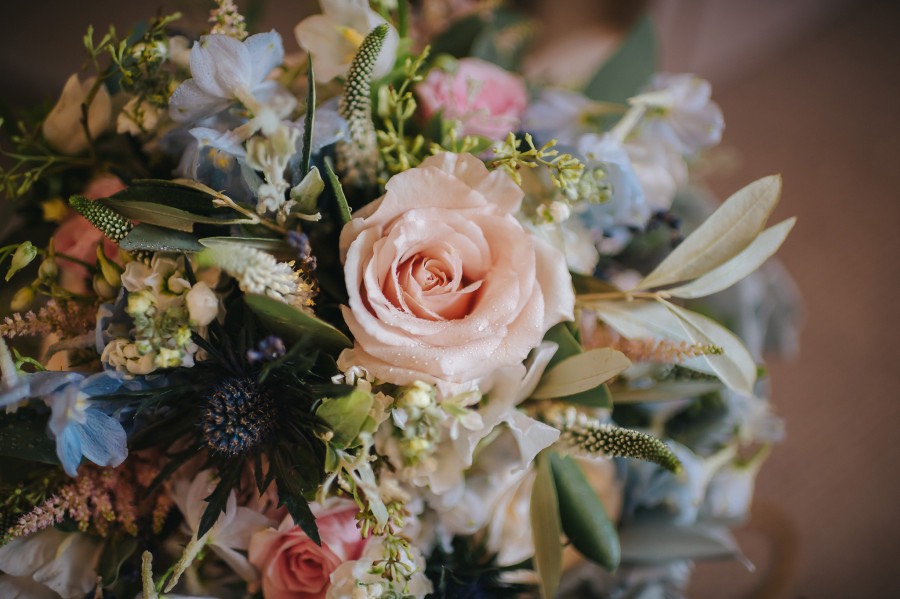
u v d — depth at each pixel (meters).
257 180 0.29
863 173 0.85
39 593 0.33
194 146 0.31
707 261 0.32
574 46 0.60
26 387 0.27
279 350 0.27
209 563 0.34
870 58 0.91
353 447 0.29
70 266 0.33
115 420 0.29
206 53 0.29
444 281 0.29
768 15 0.86
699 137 0.37
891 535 0.68
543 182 0.33
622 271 0.43
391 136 0.32
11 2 0.57
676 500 0.40
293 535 0.32
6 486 0.32
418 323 0.28
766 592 0.46
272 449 0.29
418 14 0.50
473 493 0.32
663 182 0.38
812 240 0.82
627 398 0.34
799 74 0.91
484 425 0.29
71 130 0.34
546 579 0.32
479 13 0.45
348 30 0.32
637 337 0.32
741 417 0.41
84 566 0.32
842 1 0.93
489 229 0.29
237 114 0.30
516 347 0.28
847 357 0.76
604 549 0.32
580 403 0.32
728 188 0.84
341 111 0.30
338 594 0.30
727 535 0.46
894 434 0.72
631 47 0.44
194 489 0.31
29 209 0.36
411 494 0.31
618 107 0.38
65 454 0.27
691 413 0.40
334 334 0.28
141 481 0.32
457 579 0.33
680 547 0.39
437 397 0.28
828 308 0.78
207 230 0.30
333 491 0.31
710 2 0.78
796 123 0.88
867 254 0.80
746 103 0.90
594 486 0.39
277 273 0.27
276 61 0.30
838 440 0.72
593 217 0.35
